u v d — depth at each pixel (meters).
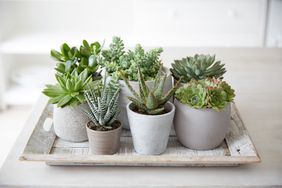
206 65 1.03
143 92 0.92
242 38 2.54
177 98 0.96
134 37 2.54
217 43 2.54
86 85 0.98
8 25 2.66
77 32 2.75
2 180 0.87
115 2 2.74
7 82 2.70
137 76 0.99
